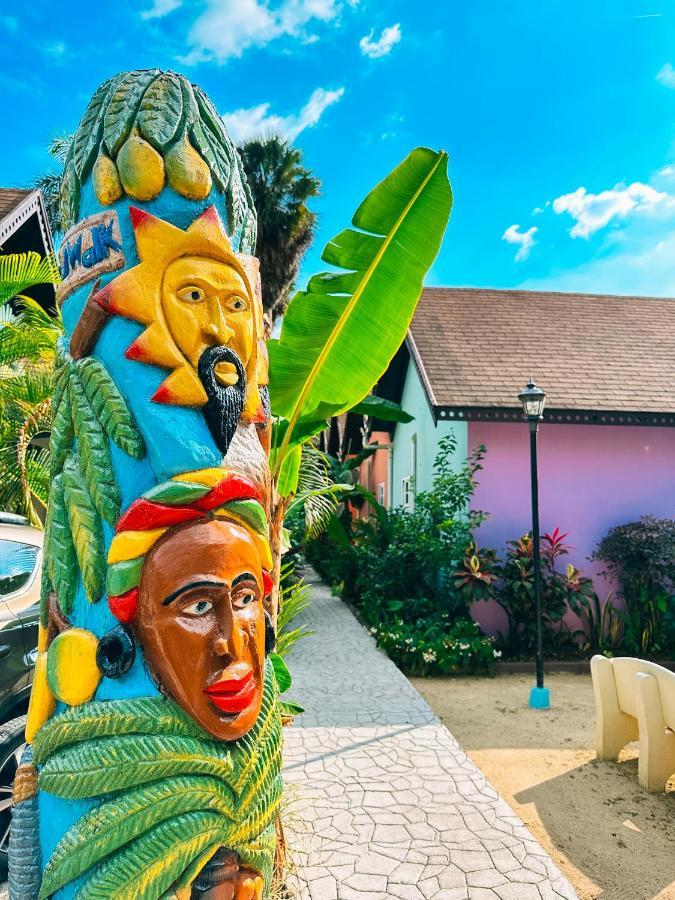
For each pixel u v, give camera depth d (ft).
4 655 11.53
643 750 15.74
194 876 4.88
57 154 38.70
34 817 5.52
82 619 5.29
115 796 4.82
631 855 12.76
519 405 27.66
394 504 43.27
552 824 13.97
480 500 28.96
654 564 27.35
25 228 32.63
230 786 5.17
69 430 5.71
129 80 6.07
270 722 5.74
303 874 10.95
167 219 5.72
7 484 20.13
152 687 4.96
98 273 5.71
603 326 37.42
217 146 6.20
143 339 5.33
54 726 5.06
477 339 34.47
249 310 5.96
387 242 11.58
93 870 4.75
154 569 4.99
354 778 14.74
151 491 5.08
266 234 42.91
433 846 11.87
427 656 24.62
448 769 15.26
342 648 27.22
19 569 12.96
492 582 26.84
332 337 12.05
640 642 27.35
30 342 20.83
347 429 51.57
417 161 11.07
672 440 30.35
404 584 28.94
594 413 27.84
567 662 26.08
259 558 5.49
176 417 5.31
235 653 5.07
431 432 34.32
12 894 5.36
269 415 6.70
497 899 10.33
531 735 19.08
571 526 29.45
